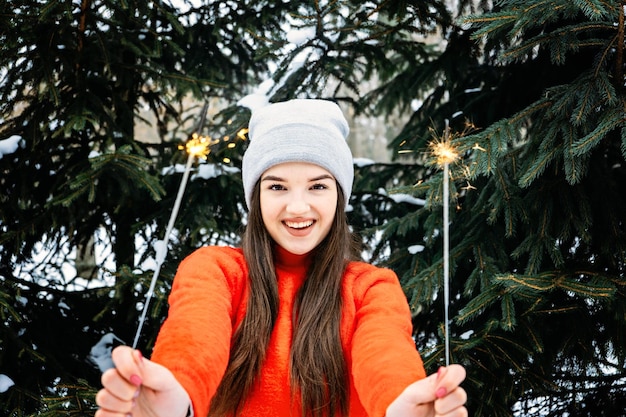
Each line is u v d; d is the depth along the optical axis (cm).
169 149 385
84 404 252
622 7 214
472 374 259
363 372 123
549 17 227
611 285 237
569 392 291
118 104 355
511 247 298
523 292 239
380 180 405
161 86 352
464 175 242
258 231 152
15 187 345
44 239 394
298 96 345
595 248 270
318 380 141
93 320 329
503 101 346
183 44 407
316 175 146
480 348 255
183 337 119
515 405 311
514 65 333
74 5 320
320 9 328
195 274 142
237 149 370
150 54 337
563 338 268
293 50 332
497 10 316
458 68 362
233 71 457
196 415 108
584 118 225
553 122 238
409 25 335
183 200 345
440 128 366
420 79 379
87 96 330
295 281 152
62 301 354
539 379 255
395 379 115
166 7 383
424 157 387
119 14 334
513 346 255
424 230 344
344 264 158
